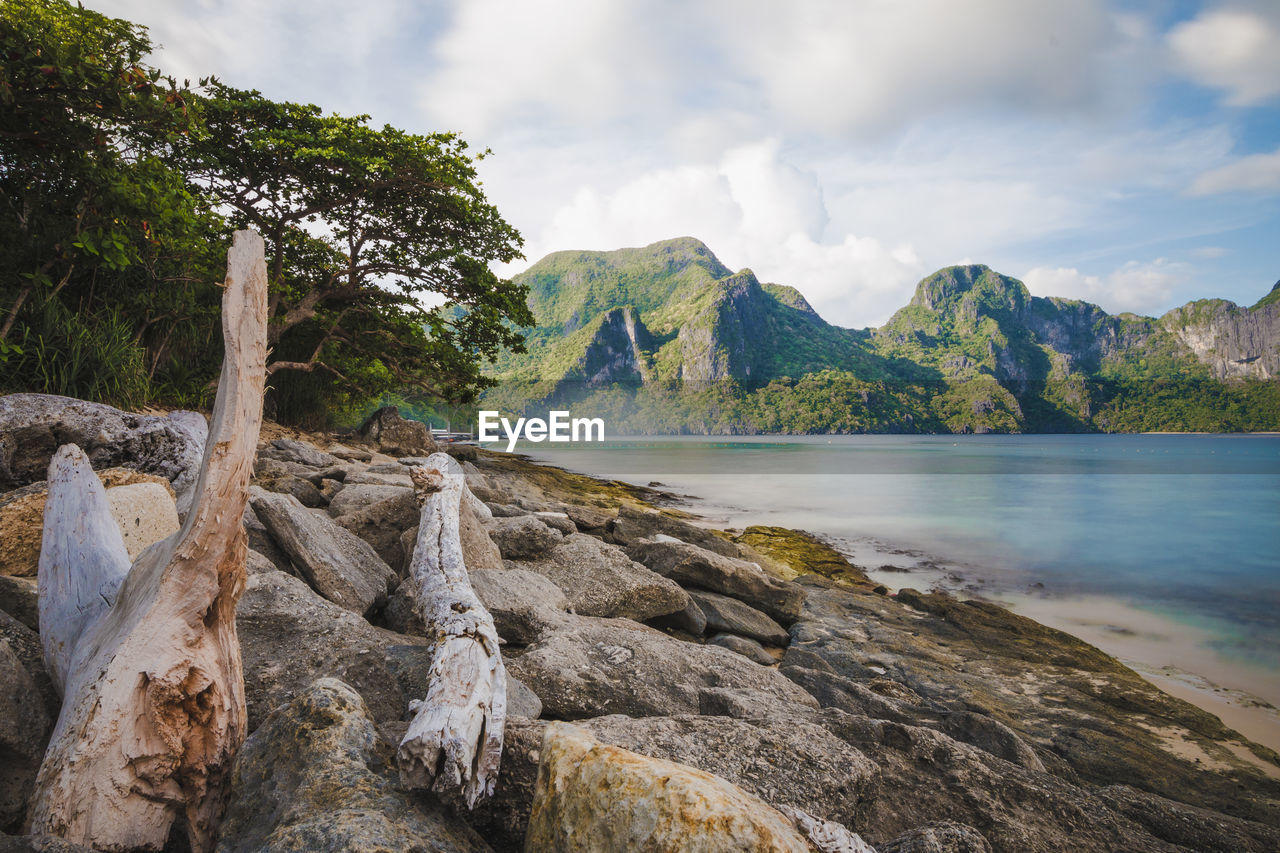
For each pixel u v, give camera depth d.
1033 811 2.89
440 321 17.55
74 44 5.55
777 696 3.97
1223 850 3.07
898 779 2.97
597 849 1.61
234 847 1.91
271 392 16.56
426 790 2.02
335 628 3.43
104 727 1.97
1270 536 15.39
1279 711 6.03
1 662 2.21
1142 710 5.73
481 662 2.72
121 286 9.89
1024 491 25.06
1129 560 12.78
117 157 7.08
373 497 6.34
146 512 3.46
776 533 13.29
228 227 13.41
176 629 2.17
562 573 6.18
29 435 4.46
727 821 1.53
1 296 7.46
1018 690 6.09
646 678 3.95
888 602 8.88
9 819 2.06
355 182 13.64
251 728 2.73
